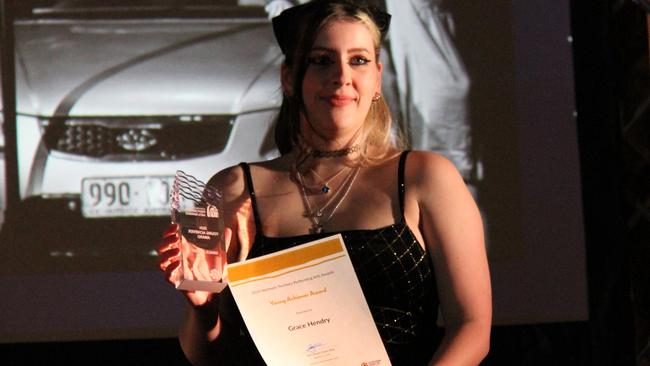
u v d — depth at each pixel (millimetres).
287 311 1851
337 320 1838
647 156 4094
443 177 1976
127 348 4316
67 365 4281
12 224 4004
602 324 4184
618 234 4160
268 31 4105
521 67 4195
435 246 1956
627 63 4125
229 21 4098
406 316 1915
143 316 4059
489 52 4176
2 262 4008
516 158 4176
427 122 4121
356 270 1897
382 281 1902
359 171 2010
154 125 4059
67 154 4035
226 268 1825
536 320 4180
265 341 1855
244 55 4098
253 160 4066
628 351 4160
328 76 1938
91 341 4301
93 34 4070
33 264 4023
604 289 4180
